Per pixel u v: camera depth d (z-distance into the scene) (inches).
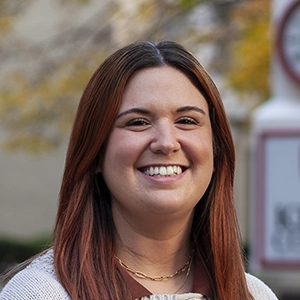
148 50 117.9
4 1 501.4
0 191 775.1
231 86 510.0
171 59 117.7
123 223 119.6
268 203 390.3
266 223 389.7
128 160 114.4
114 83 115.4
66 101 506.9
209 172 118.3
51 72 514.6
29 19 596.1
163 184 114.2
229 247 123.3
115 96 115.0
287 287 509.7
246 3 488.7
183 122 116.9
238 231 126.3
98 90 116.4
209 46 517.0
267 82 504.7
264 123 395.2
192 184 116.1
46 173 770.8
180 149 115.3
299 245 385.7
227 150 125.4
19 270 120.0
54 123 508.1
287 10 400.5
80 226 118.0
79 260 115.0
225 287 121.1
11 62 536.1
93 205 120.0
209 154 117.9
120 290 114.4
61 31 556.7
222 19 500.7
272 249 388.5
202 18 501.7
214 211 124.5
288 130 391.9
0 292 115.5
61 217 119.7
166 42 120.3
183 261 123.0
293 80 397.1
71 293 111.2
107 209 121.0
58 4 569.3
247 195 732.0
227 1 483.2
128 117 114.9
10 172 773.3
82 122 118.0
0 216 773.9
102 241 117.6
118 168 115.3
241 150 706.8
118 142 115.1
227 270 122.0
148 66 116.9
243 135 649.6
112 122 115.6
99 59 503.2
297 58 400.2
